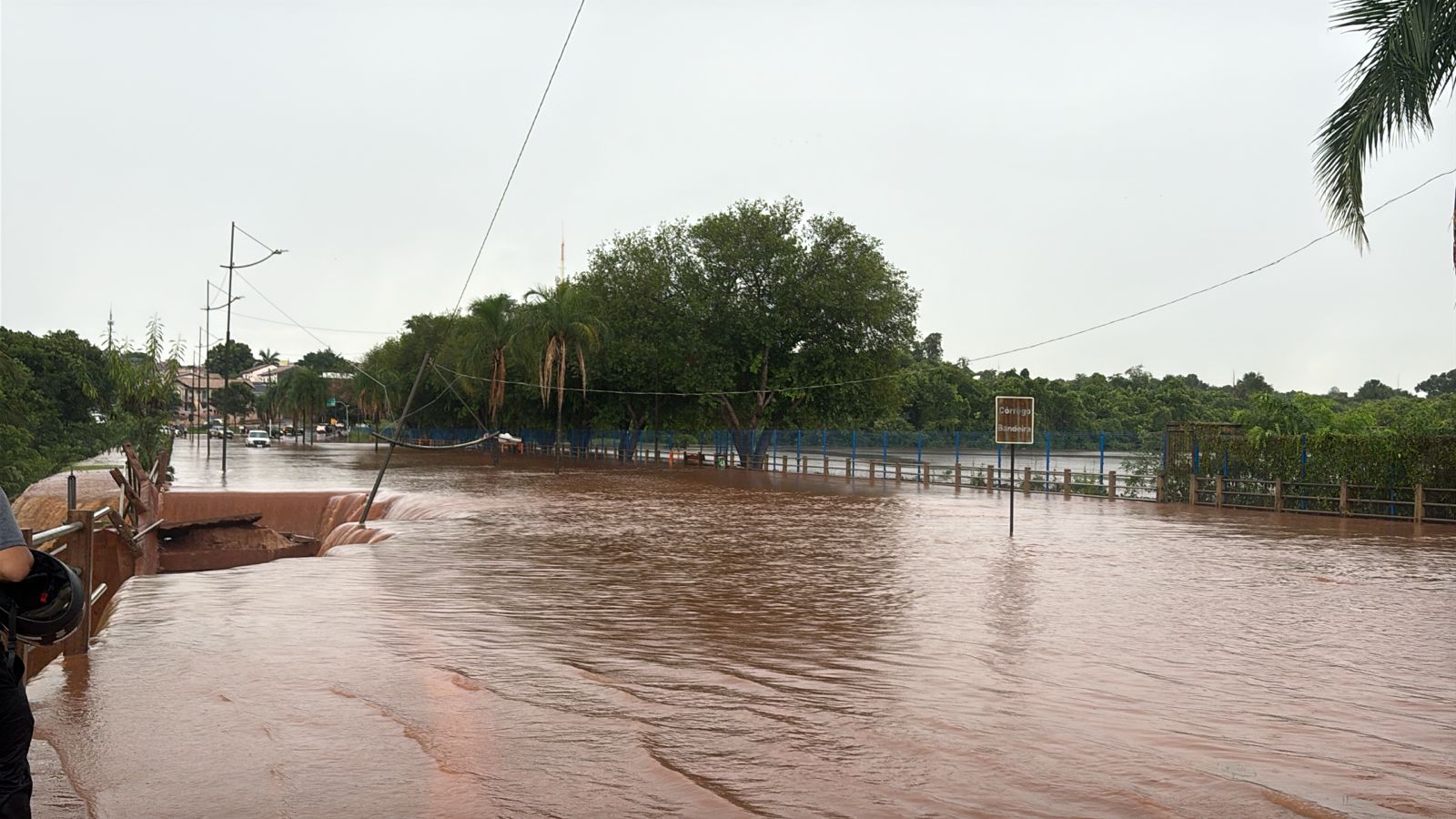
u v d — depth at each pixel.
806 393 57.38
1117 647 8.83
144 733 5.70
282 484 36.62
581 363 55.00
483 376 64.94
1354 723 6.39
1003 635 9.34
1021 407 19.53
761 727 6.07
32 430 38.38
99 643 8.32
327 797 4.67
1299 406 31.05
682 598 11.48
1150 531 20.77
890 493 34.16
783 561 15.27
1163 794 4.90
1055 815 4.57
